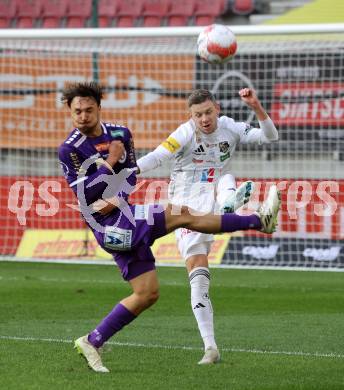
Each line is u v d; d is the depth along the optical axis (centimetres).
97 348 2280
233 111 5503
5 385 2100
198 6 7275
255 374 2266
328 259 5059
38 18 7550
